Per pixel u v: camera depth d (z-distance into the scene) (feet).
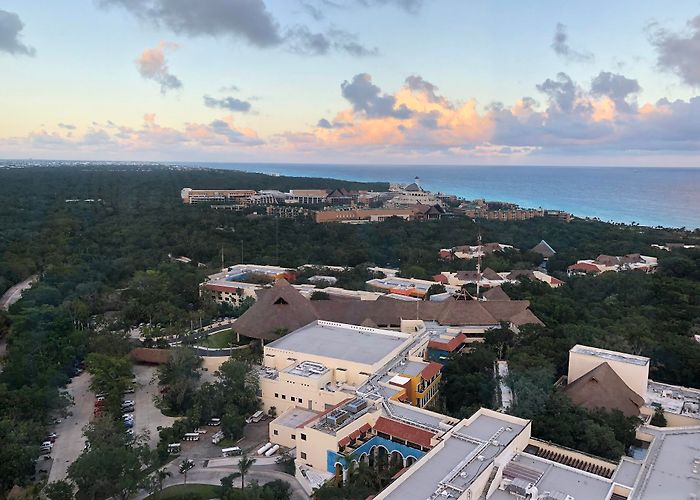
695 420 369.71
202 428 400.67
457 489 262.26
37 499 304.30
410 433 330.95
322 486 310.24
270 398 421.59
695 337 511.81
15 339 512.22
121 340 511.40
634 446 345.31
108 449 310.24
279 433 371.97
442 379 445.37
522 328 497.05
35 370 454.40
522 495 270.05
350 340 469.98
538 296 630.33
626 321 536.01
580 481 286.25
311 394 399.65
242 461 318.45
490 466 284.00
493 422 337.31
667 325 525.75
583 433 334.65
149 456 328.08
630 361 413.80
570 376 430.61
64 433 396.37
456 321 545.03
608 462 312.71
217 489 323.16
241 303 645.92
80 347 513.04
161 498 313.73
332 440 330.13
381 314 566.36
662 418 376.68
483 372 429.79
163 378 458.50
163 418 414.62
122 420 401.29
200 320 596.70
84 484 304.09
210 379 467.52
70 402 424.46
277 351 450.71
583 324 512.63
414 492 265.75
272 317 529.45
